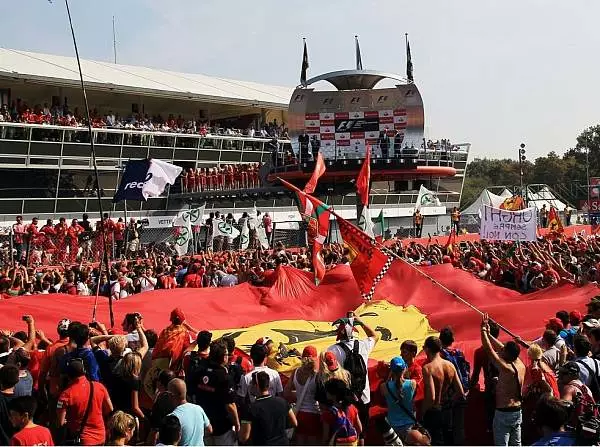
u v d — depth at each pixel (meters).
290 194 44.12
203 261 23.61
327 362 8.27
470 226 50.53
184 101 55.75
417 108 42.66
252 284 19.19
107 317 15.27
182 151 47.78
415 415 9.30
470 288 17.25
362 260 12.11
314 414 8.70
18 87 47.09
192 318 16.03
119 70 53.91
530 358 9.52
